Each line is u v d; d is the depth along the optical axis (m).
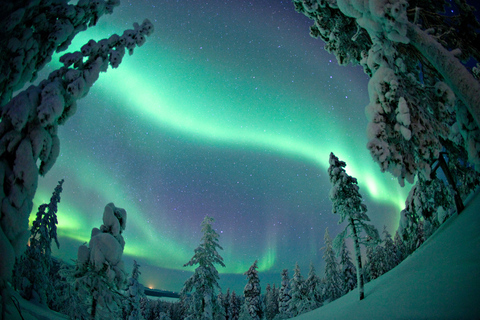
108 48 9.92
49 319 12.05
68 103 8.38
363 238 14.80
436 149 7.80
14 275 16.44
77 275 10.17
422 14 9.98
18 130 6.92
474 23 9.68
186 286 20.22
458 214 11.30
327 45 13.23
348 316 10.53
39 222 19.64
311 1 11.52
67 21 9.18
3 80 7.80
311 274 32.56
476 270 6.26
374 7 7.20
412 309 6.82
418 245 13.52
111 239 10.55
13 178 6.69
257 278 33.69
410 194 13.45
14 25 7.62
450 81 7.88
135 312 23.52
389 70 7.88
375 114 7.87
